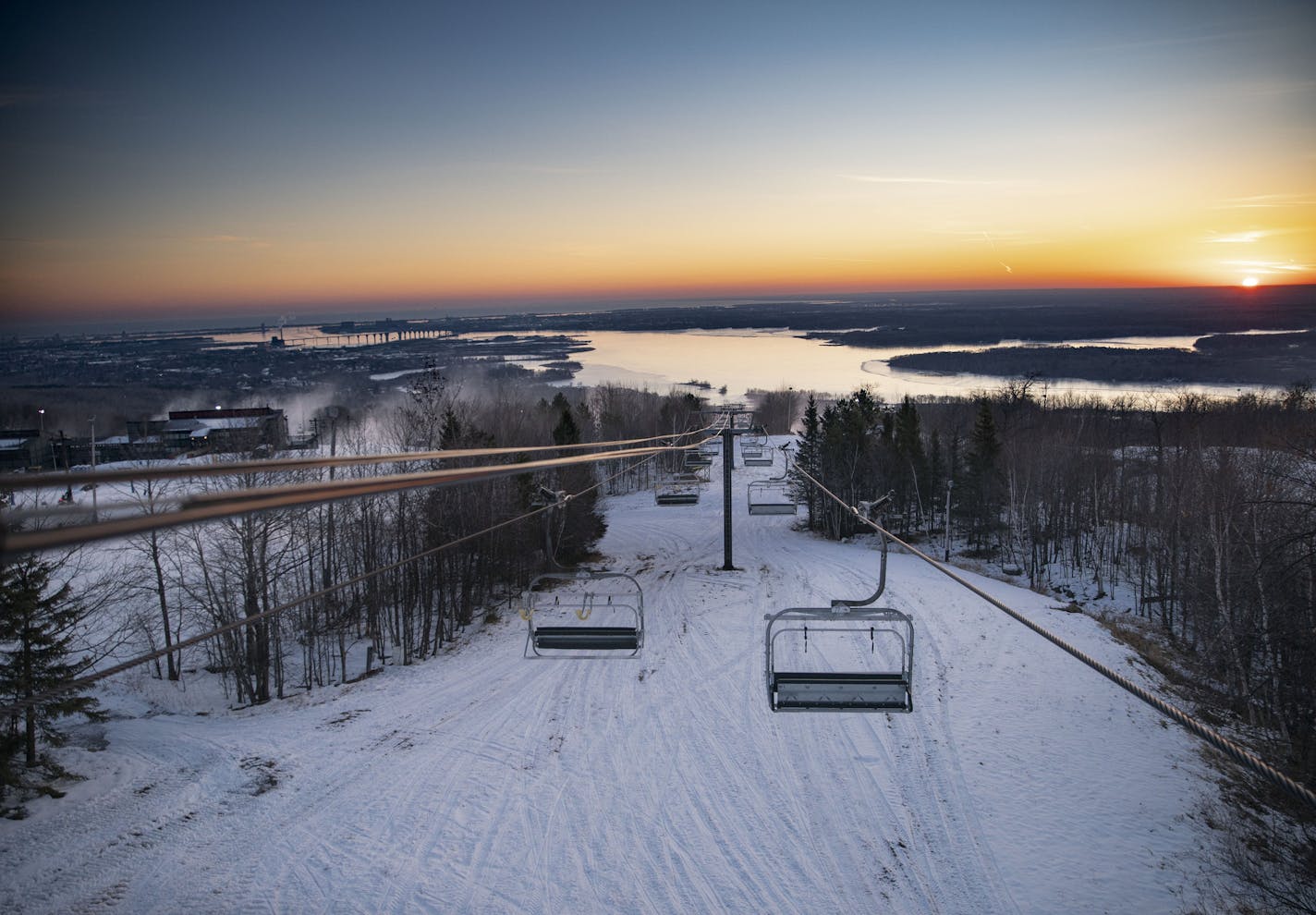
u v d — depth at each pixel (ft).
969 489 205.98
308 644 125.80
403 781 76.43
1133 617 149.79
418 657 121.90
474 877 62.54
